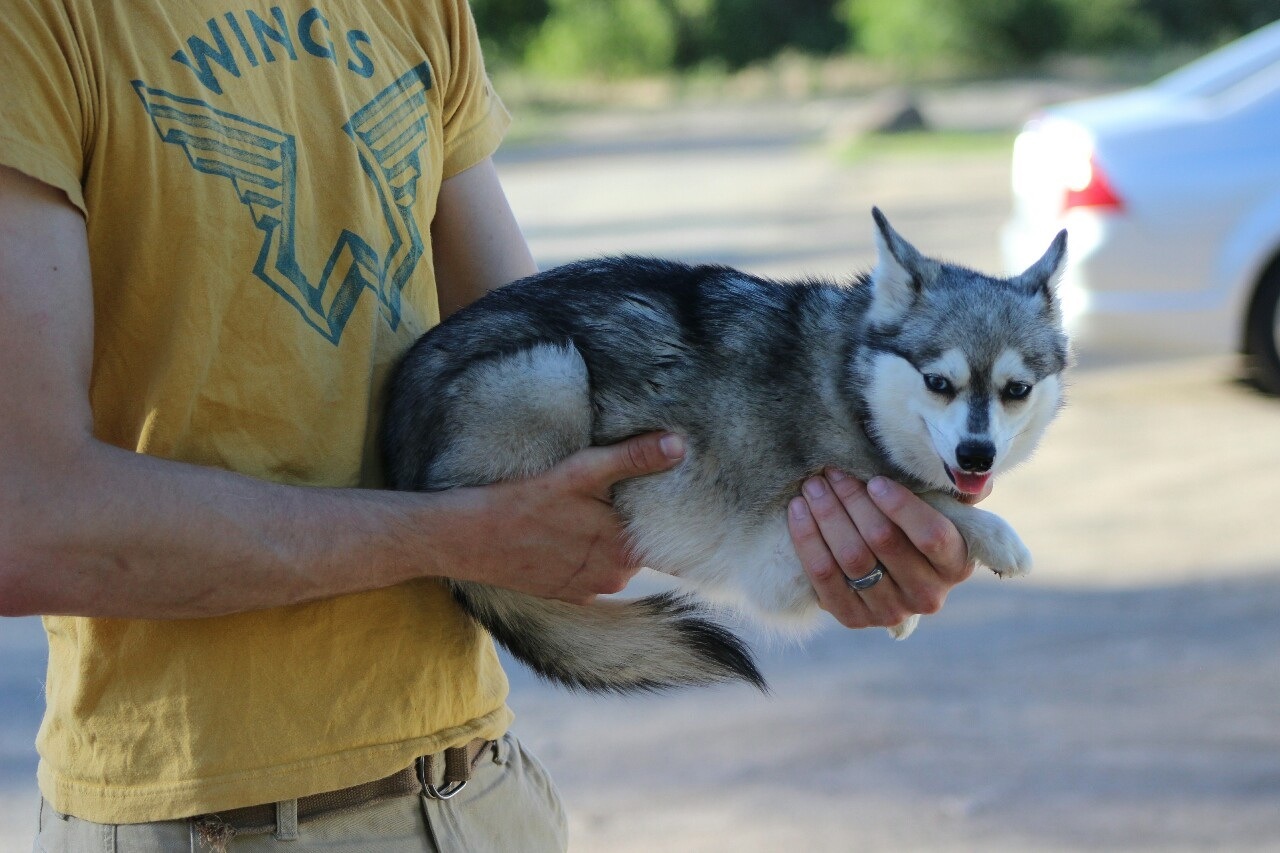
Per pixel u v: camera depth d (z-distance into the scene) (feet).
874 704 16.88
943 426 9.73
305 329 6.95
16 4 5.95
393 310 7.64
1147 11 154.61
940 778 14.88
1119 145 27.35
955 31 158.40
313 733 6.84
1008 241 29.53
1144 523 21.94
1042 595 19.74
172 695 6.68
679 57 176.76
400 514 6.88
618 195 71.36
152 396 6.51
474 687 7.56
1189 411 27.89
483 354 8.99
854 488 8.29
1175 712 16.05
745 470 9.52
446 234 8.79
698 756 15.83
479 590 7.92
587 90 169.17
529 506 7.34
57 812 6.94
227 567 6.28
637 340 9.53
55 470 5.92
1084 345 28.17
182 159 6.44
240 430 6.77
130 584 6.14
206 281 6.53
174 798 6.65
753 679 9.36
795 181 73.20
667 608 9.37
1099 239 27.35
